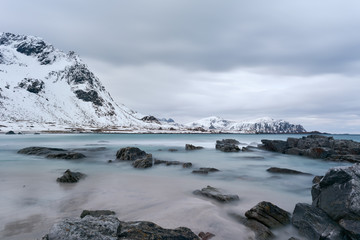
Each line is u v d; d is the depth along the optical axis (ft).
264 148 138.41
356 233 23.00
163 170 68.49
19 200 36.35
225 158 100.01
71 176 51.19
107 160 87.51
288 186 50.37
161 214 30.76
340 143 114.73
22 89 645.10
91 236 18.10
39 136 285.84
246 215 29.84
